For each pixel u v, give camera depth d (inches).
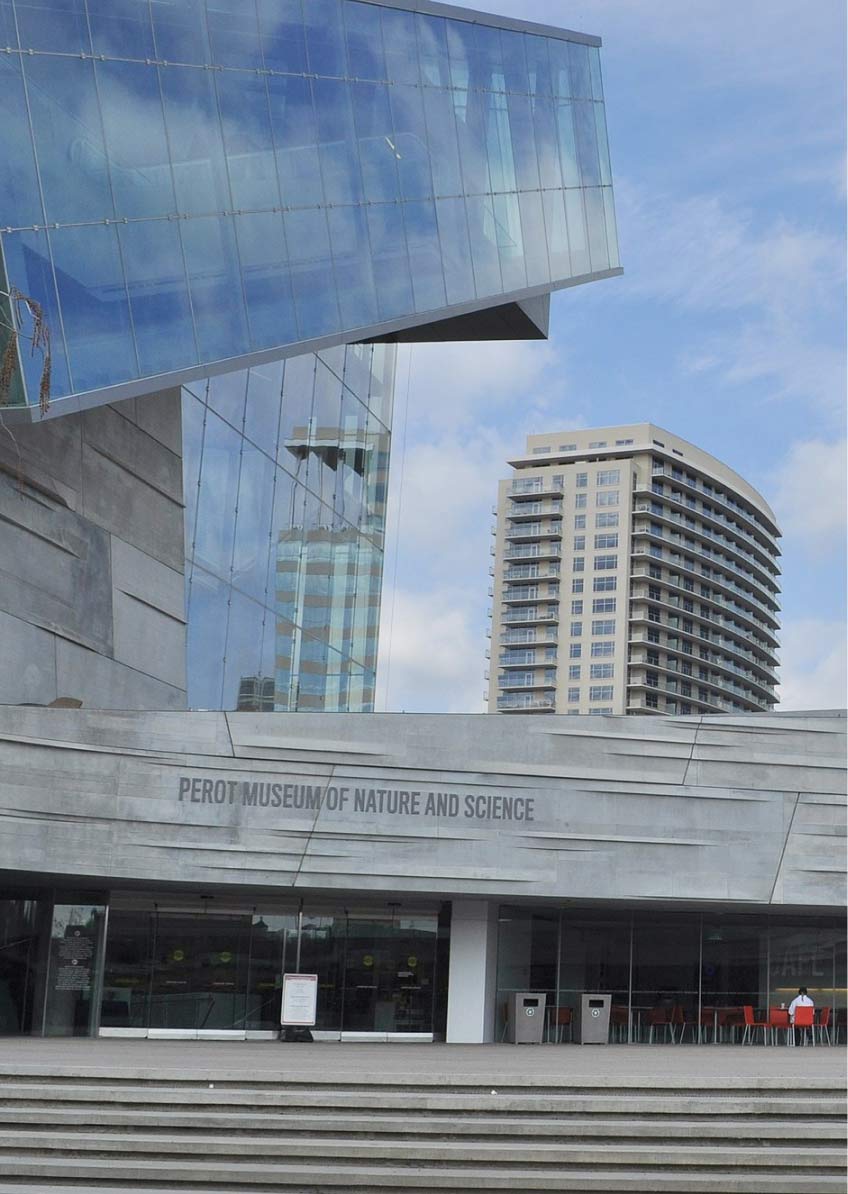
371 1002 1223.5
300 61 1216.8
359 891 1155.9
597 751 1188.5
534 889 1161.4
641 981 1284.4
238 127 1134.4
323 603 1505.9
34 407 909.8
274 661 1408.7
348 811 1141.1
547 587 7091.5
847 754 1221.7
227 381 1366.9
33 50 957.2
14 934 1195.9
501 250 1434.5
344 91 1259.8
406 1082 657.0
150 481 1248.2
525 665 7076.8
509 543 7194.9
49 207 948.6
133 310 1008.2
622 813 1185.4
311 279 1181.7
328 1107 623.8
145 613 1226.0
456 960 1228.5
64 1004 1184.2
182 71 1090.1
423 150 1342.3
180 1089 637.9
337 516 1551.4
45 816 1061.8
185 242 1064.8
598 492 7076.8
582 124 1643.7
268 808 1123.9
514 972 1266.0
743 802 1203.9
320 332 1181.1
